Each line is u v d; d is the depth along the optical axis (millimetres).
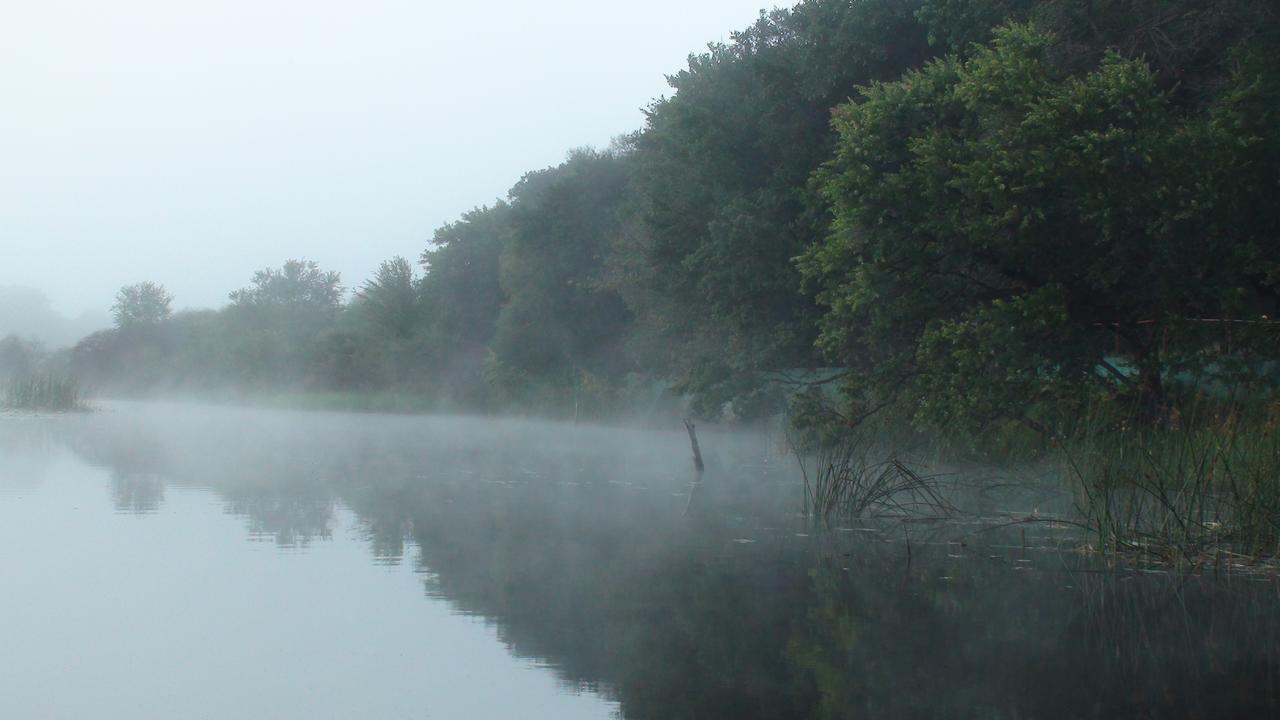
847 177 14328
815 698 5816
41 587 8656
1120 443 11500
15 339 94062
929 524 12234
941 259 14406
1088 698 5766
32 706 5688
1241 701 5707
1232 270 13586
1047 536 11328
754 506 14320
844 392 16609
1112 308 14891
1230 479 10219
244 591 8539
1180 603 8055
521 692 5941
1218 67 16344
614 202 45000
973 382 13734
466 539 11242
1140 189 12867
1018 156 13156
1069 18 16250
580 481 17875
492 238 57875
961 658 6566
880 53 21906
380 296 65688
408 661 6543
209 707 5680
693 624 7477
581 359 47312
